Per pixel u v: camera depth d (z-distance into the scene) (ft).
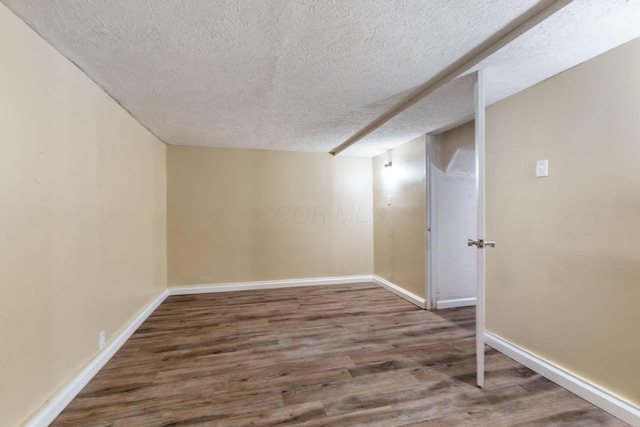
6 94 4.18
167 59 5.56
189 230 12.69
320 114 8.77
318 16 4.33
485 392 5.67
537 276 6.42
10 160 4.26
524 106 6.69
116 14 4.26
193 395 5.58
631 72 4.79
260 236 13.47
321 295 12.39
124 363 6.79
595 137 5.31
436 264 10.69
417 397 5.53
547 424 4.82
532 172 6.52
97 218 6.61
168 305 11.07
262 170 13.47
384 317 9.83
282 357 7.09
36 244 4.75
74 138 5.75
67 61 5.52
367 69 6.02
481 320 5.78
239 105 7.95
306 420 4.92
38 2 4.02
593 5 3.91
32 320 4.66
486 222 7.76
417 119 8.82
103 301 6.85
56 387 5.16
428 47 5.22
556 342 6.02
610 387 5.10
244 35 4.81
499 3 4.07
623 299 4.94
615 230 5.04
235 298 11.96
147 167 10.10
